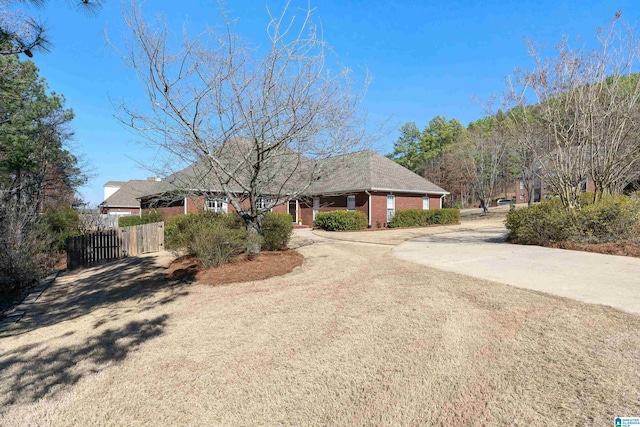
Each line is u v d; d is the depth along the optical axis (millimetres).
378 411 2658
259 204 9602
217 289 6457
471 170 34438
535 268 6875
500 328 3936
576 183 10625
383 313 4672
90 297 7035
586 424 2332
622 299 4637
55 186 20656
